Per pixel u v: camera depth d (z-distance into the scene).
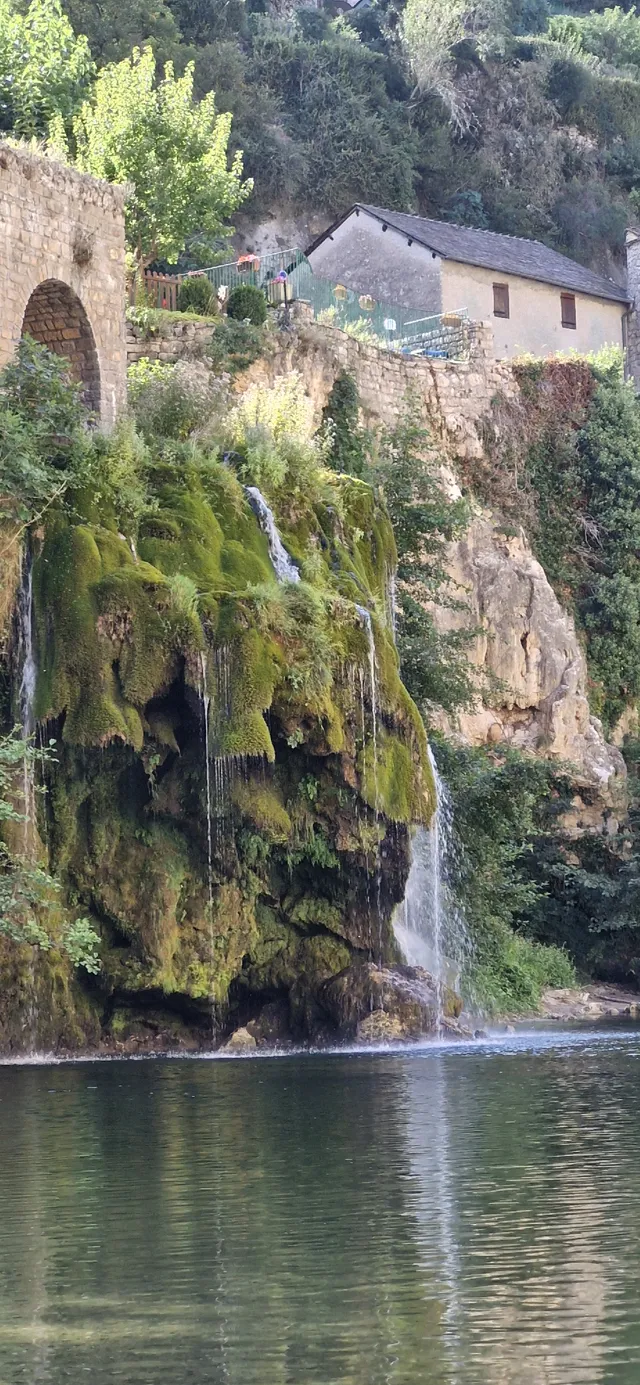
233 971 27.09
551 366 49.88
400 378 45.75
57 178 32.81
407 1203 12.96
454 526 38.88
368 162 74.94
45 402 27.78
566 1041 27.62
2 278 31.23
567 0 105.81
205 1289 10.59
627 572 49.56
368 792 27.67
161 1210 12.84
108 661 25.67
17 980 24.95
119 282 34.41
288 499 29.70
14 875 23.78
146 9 67.62
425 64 81.38
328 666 27.16
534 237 81.56
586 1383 8.66
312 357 41.03
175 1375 8.96
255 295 40.50
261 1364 9.11
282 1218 12.50
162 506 27.81
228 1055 25.56
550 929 41.75
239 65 72.25
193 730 26.53
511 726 45.59
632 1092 19.58
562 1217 12.38
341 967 27.91
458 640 37.88
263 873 27.53
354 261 54.97
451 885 34.03
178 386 31.98
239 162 46.31
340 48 78.56
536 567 46.66
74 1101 19.23
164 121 43.66
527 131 84.81
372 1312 10.04
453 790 34.34
